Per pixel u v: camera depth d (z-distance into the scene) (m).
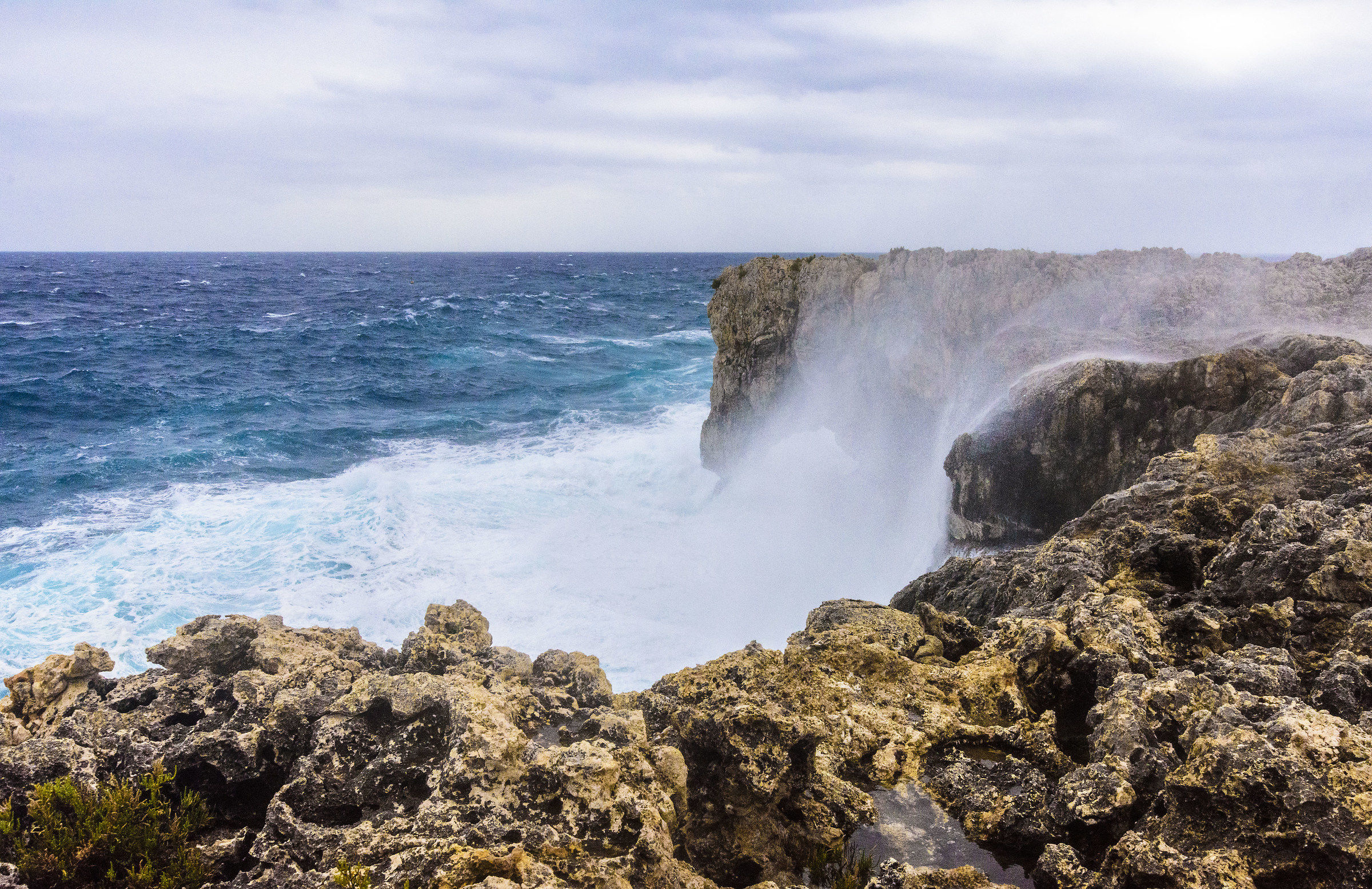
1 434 36.91
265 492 28.28
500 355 62.00
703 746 6.42
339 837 5.39
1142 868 4.95
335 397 46.28
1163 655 7.98
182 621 18.23
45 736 6.47
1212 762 5.20
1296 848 4.73
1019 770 6.78
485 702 6.05
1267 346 18.17
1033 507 18.38
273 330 74.50
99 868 5.40
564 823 5.31
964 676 8.05
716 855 6.05
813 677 7.73
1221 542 10.23
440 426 39.41
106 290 128.38
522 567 21.20
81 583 20.14
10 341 65.00
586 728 6.61
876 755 6.94
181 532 23.73
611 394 47.00
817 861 5.94
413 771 5.93
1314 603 8.03
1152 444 17.41
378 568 21.11
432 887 4.75
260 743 6.25
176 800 6.14
